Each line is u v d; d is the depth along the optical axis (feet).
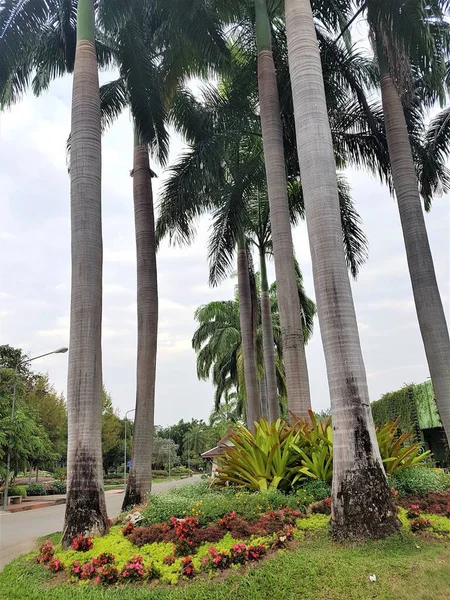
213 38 33.73
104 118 40.63
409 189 31.60
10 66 33.76
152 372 34.63
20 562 20.62
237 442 27.25
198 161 38.65
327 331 19.34
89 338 23.02
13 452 78.07
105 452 176.96
